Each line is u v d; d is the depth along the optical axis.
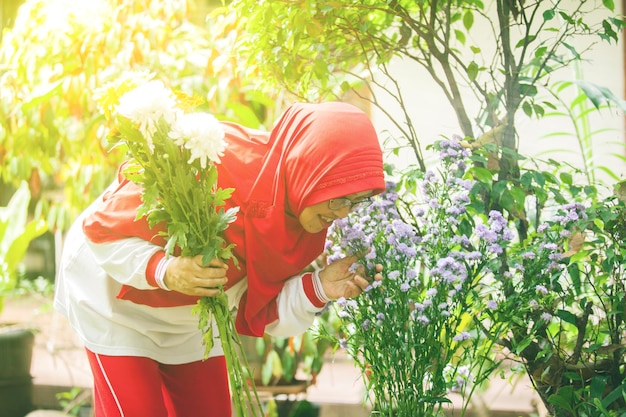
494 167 2.28
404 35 2.43
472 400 3.09
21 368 3.86
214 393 2.31
